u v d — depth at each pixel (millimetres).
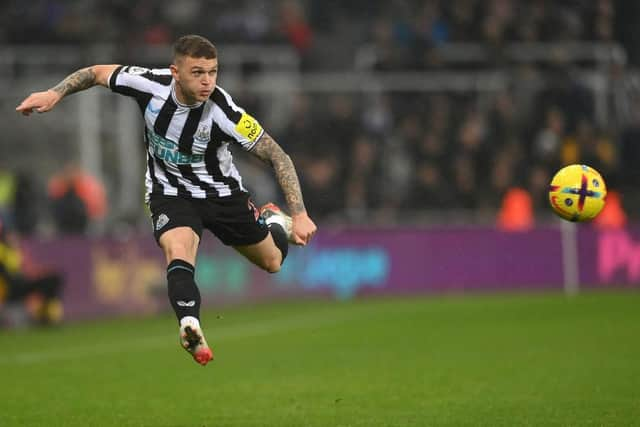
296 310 54969
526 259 61906
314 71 71438
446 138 63625
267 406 28234
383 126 63781
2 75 65125
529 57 67250
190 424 25891
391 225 62062
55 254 54500
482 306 53125
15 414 27609
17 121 62250
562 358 35500
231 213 24750
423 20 70625
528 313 49531
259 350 40188
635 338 39938
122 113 62375
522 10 69875
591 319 46438
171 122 23609
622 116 64375
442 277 61500
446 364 35031
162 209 24031
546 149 63312
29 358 39812
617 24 69625
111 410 28016
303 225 23484
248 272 58969
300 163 62938
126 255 56781
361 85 64312
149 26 72438
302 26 72625
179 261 22875
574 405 27219
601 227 62188
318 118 63812
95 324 53000
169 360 37906
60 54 68688
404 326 46281
